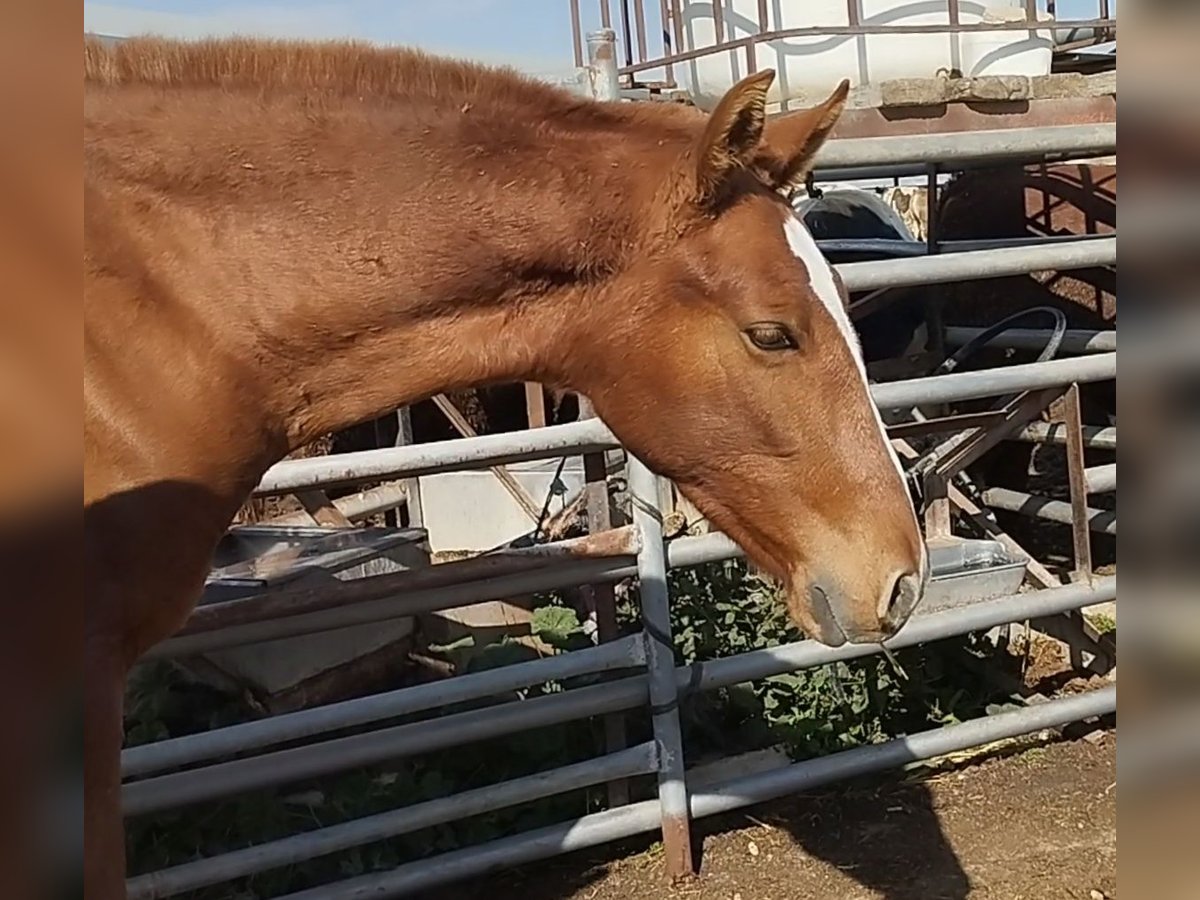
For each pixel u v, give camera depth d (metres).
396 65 1.21
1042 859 1.86
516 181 1.20
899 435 2.12
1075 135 1.95
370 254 1.16
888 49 2.04
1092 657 2.45
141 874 1.64
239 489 1.18
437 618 2.38
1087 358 2.04
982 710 2.32
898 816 2.01
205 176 1.12
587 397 1.31
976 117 2.05
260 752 1.96
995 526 2.41
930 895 1.77
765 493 1.25
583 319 1.24
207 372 1.12
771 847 1.92
